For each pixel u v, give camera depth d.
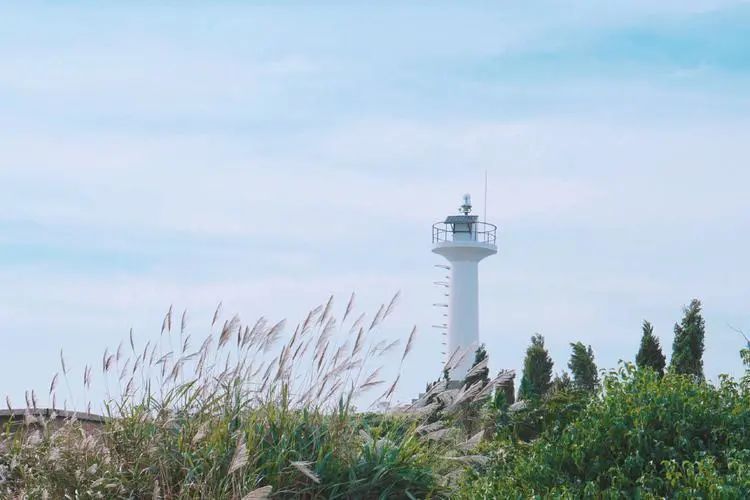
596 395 6.96
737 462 5.62
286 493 7.02
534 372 18.09
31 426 8.86
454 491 7.17
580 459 6.04
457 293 28.42
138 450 7.54
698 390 6.64
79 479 7.29
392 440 7.80
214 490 6.84
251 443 7.20
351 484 7.05
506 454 6.98
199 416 7.75
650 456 5.95
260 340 8.07
